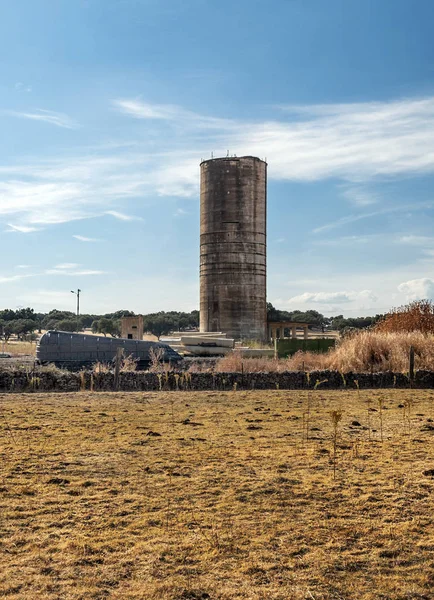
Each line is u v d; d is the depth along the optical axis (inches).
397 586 227.0
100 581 230.8
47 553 255.0
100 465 384.8
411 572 237.9
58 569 240.7
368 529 279.1
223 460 398.0
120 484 345.7
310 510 303.9
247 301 2287.2
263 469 375.9
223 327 2278.5
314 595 220.4
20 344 2691.9
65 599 217.5
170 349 1242.6
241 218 2289.6
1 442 451.8
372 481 350.9
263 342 2190.0
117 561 248.1
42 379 819.4
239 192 2289.6
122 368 1005.8
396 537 270.1
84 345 1237.7
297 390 826.8
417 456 409.7
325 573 237.5
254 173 2313.0
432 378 880.3
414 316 1226.0
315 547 260.5
